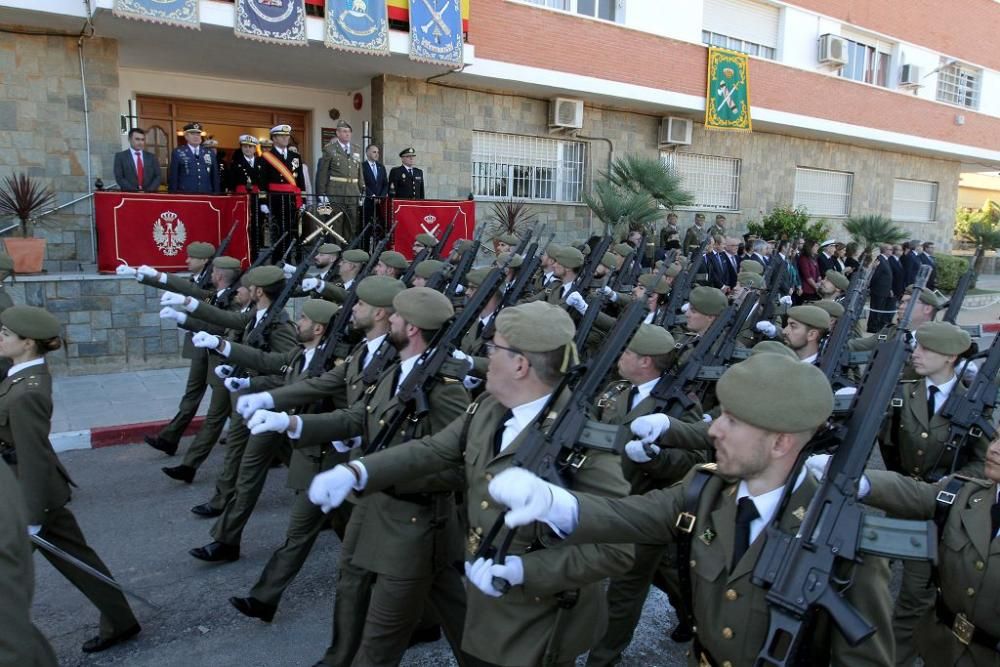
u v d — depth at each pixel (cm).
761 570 190
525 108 1445
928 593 350
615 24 1450
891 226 2002
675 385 420
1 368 507
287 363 505
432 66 1215
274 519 556
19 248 878
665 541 221
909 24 2120
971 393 412
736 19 1750
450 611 334
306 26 1052
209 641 395
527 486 195
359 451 359
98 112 1040
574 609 247
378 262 802
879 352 215
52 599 436
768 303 761
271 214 1021
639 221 1387
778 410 192
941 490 267
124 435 718
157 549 499
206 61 1178
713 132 1750
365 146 1333
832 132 1897
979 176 3781
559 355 257
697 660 217
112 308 914
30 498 345
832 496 192
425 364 335
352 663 321
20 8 911
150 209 924
